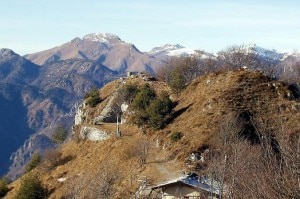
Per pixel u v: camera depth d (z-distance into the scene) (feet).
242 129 240.32
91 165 286.87
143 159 256.73
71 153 327.06
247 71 326.03
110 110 367.45
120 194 217.56
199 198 143.23
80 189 223.30
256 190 47.19
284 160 44.73
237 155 107.55
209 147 236.43
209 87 323.37
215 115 273.54
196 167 227.81
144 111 315.99
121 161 268.82
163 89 364.58
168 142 269.64
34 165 353.72
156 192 182.60
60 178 286.46
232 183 78.74
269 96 294.05
